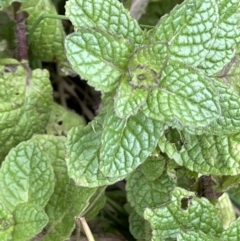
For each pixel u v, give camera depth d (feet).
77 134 0.48
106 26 0.46
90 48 0.43
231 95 0.47
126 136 0.45
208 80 0.44
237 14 0.46
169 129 0.50
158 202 0.55
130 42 0.45
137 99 0.44
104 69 0.44
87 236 0.54
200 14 0.44
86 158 0.48
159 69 0.44
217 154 0.50
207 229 0.50
